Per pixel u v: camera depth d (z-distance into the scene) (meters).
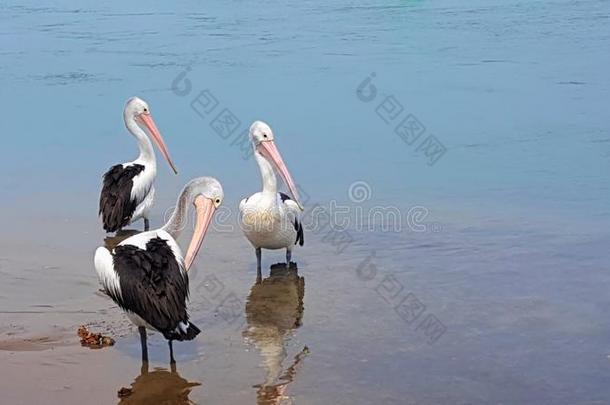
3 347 8.34
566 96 18.72
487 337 8.60
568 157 14.87
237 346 8.55
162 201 13.37
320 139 16.05
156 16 30.77
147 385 7.65
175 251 8.12
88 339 8.53
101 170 14.67
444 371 7.93
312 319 9.20
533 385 7.61
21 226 12.07
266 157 10.66
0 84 21.03
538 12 28.91
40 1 34.66
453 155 15.16
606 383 7.62
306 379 7.81
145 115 12.72
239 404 7.34
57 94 19.95
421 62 22.28
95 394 7.46
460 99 18.59
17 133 16.88
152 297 7.72
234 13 30.81
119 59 23.69
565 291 9.66
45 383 7.64
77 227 12.13
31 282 10.03
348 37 25.86
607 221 11.93
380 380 7.76
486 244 11.22
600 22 26.91
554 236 11.41
